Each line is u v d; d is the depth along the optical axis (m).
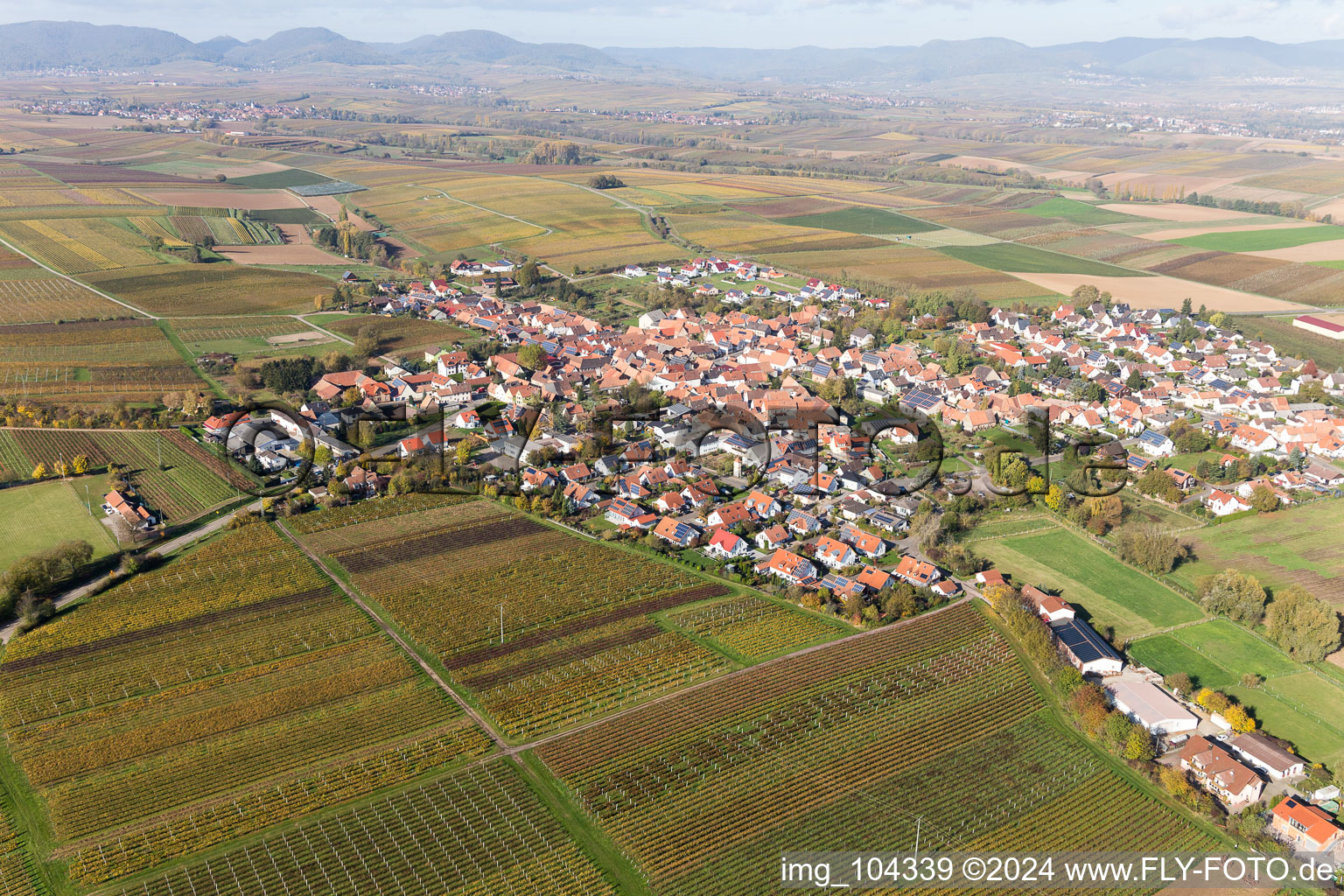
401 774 126.31
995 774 128.62
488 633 159.25
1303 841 117.25
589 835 117.19
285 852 113.62
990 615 166.38
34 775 125.25
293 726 135.50
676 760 129.88
